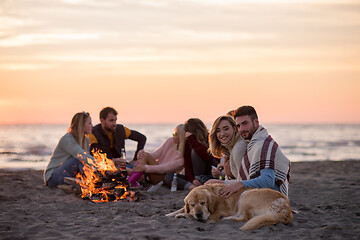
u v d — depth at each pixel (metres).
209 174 7.01
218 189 4.63
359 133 64.25
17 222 4.31
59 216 4.79
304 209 5.30
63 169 6.93
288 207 4.26
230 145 4.93
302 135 56.00
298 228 4.14
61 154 7.09
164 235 3.82
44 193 6.49
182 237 3.74
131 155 19.62
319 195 6.64
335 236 3.76
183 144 6.91
